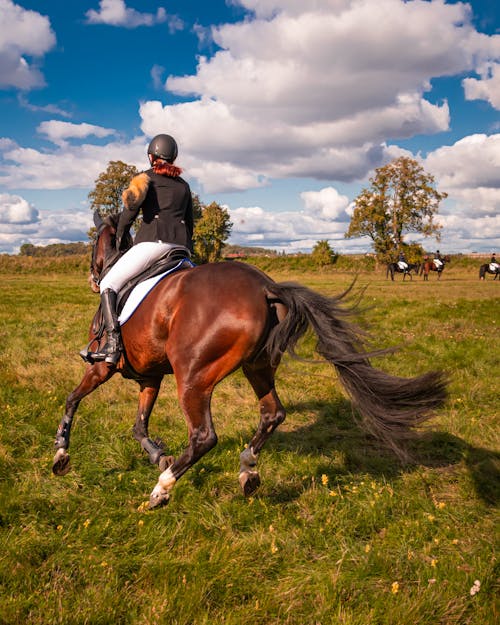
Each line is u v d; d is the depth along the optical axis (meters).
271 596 2.63
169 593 2.62
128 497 3.71
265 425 3.54
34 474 3.96
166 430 5.14
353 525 3.33
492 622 2.44
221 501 3.66
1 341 9.39
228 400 6.25
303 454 4.60
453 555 3.00
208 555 3.00
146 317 3.37
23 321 12.08
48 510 3.46
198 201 72.44
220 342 3.06
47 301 17.73
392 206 53.88
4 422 5.02
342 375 3.12
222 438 4.88
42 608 2.51
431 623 2.47
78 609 2.49
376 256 53.81
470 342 9.35
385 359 8.20
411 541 3.15
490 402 6.20
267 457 4.39
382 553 2.99
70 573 2.82
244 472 3.51
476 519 3.47
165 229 3.74
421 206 53.38
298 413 5.87
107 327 3.55
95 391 6.27
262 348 3.21
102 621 2.45
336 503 3.58
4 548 2.98
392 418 3.06
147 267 3.66
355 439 5.06
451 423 5.29
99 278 4.40
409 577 2.83
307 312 3.10
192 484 3.88
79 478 3.97
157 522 3.33
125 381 6.80
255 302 3.12
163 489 3.12
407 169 53.44
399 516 3.48
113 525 3.28
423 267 36.53
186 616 2.47
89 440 4.72
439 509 3.53
